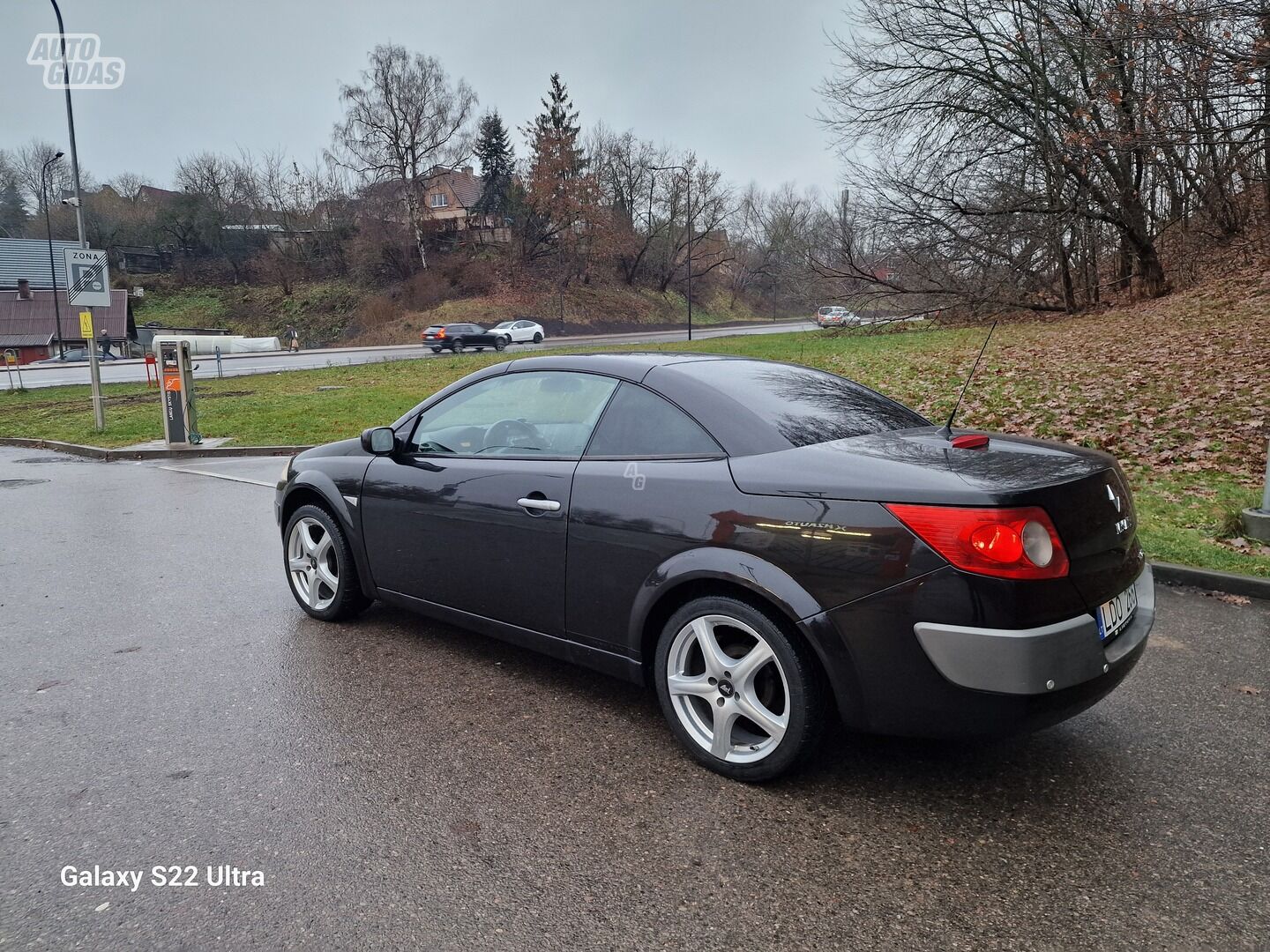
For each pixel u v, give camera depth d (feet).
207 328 227.40
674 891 7.91
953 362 53.78
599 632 11.18
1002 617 8.23
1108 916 7.52
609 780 9.98
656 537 10.32
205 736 11.15
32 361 192.03
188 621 15.90
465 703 12.17
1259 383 34.40
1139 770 10.12
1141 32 31.35
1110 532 9.30
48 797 9.63
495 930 7.39
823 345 86.17
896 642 8.64
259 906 7.72
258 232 266.36
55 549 21.94
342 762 10.44
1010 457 9.68
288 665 13.67
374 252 237.45
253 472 36.14
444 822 9.11
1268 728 11.13
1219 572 16.99
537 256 237.86
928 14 73.26
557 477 11.56
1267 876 8.05
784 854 8.48
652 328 232.32
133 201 282.77
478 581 12.66
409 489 13.62
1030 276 83.25
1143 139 33.50
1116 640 9.37
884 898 7.79
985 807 9.34
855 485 9.04
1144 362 43.11
